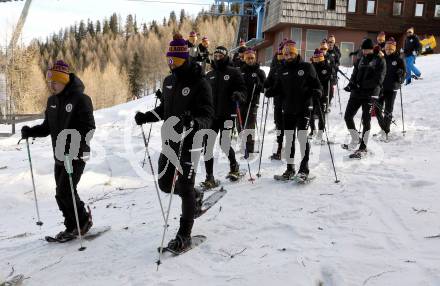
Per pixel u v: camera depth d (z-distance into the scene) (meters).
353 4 26.22
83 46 89.44
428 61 19.69
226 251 3.87
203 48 9.65
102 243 4.32
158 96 6.00
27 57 33.66
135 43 87.81
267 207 4.97
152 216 5.17
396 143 8.15
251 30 32.75
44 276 3.66
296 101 5.72
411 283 3.07
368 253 3.62
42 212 6.26
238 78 6.07
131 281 3.43
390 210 4.53
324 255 3.62
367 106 7.27
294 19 25.19
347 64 26.42
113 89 62.06
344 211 4.61
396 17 26.66
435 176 5.50
